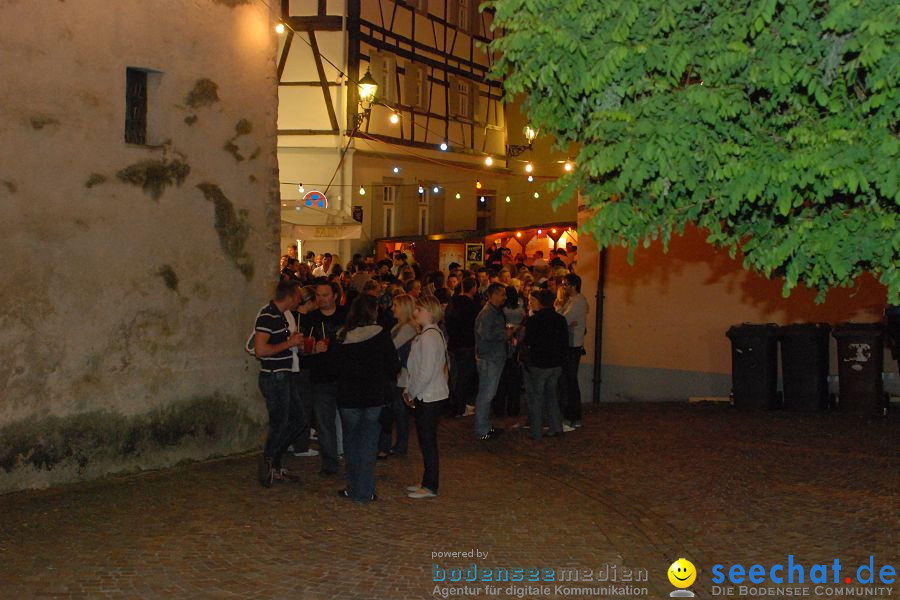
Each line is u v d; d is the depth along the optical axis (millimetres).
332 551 7559
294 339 9484
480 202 36344
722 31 5016
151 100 10320
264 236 11445
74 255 9461
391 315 11492
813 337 13602
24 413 9086
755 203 5477
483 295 15922
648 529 8219
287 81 28516
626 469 10508
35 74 9086
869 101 4703
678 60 5016
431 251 27422
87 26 9516
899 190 4629
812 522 8266
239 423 11172
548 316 12258
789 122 5191
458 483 9891
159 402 10289
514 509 8883
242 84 11148
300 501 9078
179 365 10492
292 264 18891
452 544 7785
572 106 5699
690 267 15023
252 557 7375
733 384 14102
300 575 6973
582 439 12211
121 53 9844
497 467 10695
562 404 13031
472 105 35125
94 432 9688
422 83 32000
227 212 10977
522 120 37969
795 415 13531
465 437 12570
